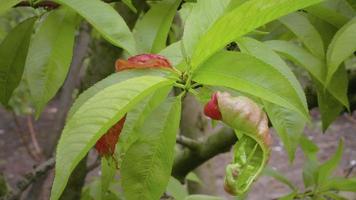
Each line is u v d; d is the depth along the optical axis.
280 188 3.67
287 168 3.95
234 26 0.56
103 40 1.03
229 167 0.57
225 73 0.57
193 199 0.85
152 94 0.60
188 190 1.52
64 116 1.38
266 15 0.55
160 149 0.62
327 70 0.67
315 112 4.91
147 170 0.62
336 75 0.72
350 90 0.90
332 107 0.79
